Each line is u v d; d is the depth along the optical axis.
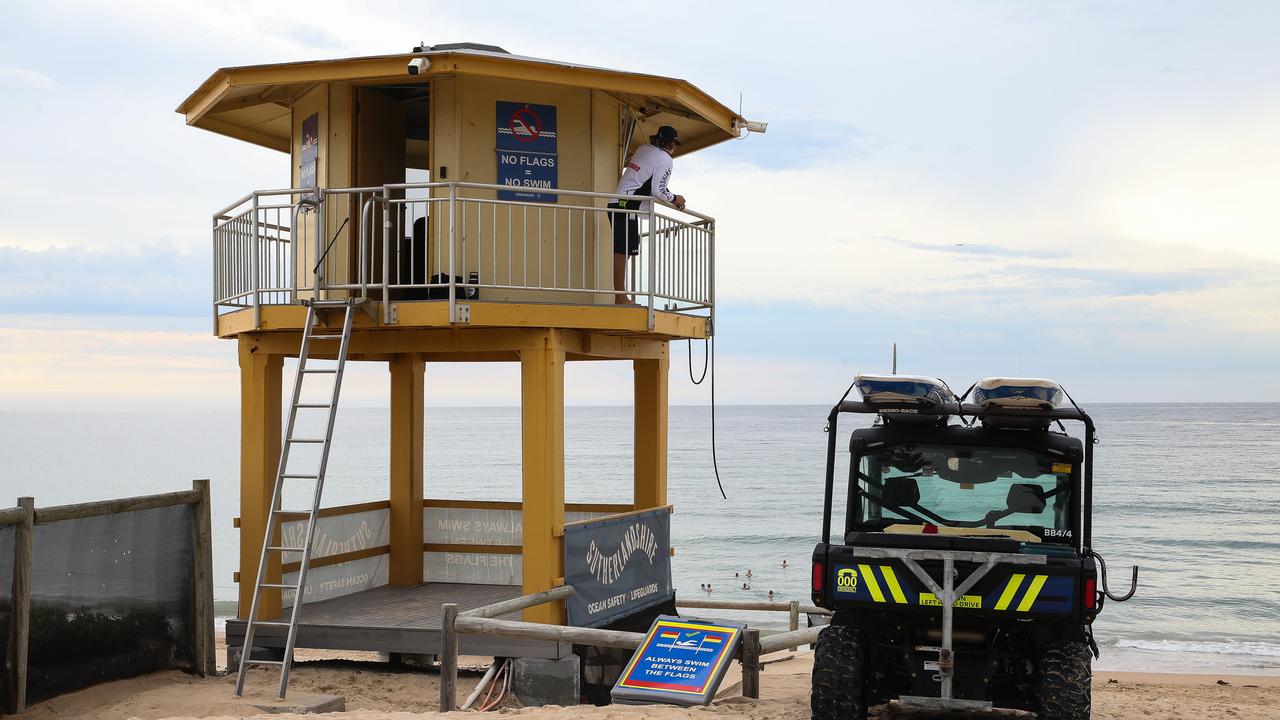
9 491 79.44
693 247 11.77
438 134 10.73
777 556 45.00
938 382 7.27
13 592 8.38
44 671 8.68
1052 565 6.66
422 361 13.45
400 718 7.66
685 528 53.84
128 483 86.88
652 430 12.45
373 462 109.56
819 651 7.15
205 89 11.22
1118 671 21.25
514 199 10.91
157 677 9.80
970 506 7.18
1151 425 166.88
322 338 9.98
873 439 7.33
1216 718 10.15
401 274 10.54
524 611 10.04
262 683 10.09
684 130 13.52
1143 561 42.44
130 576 9.58
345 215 11.17
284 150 13.89
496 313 9.95
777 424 189.12
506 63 10.15
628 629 11.42
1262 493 66.94
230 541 47.72
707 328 12.03
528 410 10.27
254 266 10.33
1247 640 26.89
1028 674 7.11
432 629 10.30
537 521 10.16
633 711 7.59
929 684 7.00
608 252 11.62
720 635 8.42
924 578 6.75
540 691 10.02
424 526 13.50
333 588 12.16
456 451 125.81
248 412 10.99
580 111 11.30
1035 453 7.14
